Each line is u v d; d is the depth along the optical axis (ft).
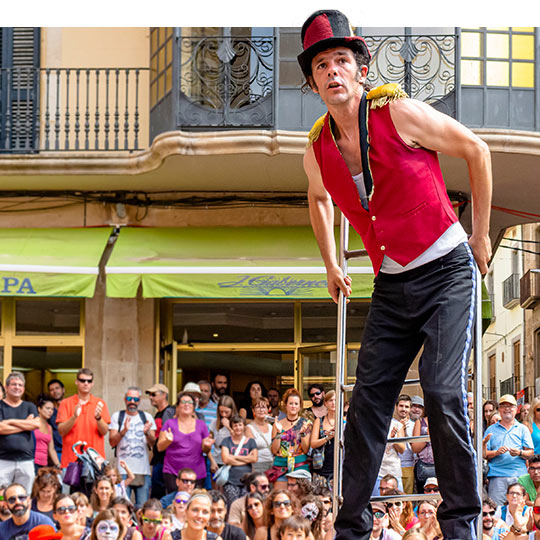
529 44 39.68
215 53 38.78
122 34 42.37
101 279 40.57
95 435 33.65
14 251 38.65
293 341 40.93
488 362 107.14
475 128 37.93
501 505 32.50
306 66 12.01
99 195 41.24
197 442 32.35
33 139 40.70
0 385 33.14
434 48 38.83
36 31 42.45
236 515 28.94
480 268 11.98
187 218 41.42
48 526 22.89
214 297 37.29
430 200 11.59
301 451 32.07
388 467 31.04
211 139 37.06
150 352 40.40
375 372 11.95
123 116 42.29
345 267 14.42
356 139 11.93
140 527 28.02
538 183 41.22
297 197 41.34
